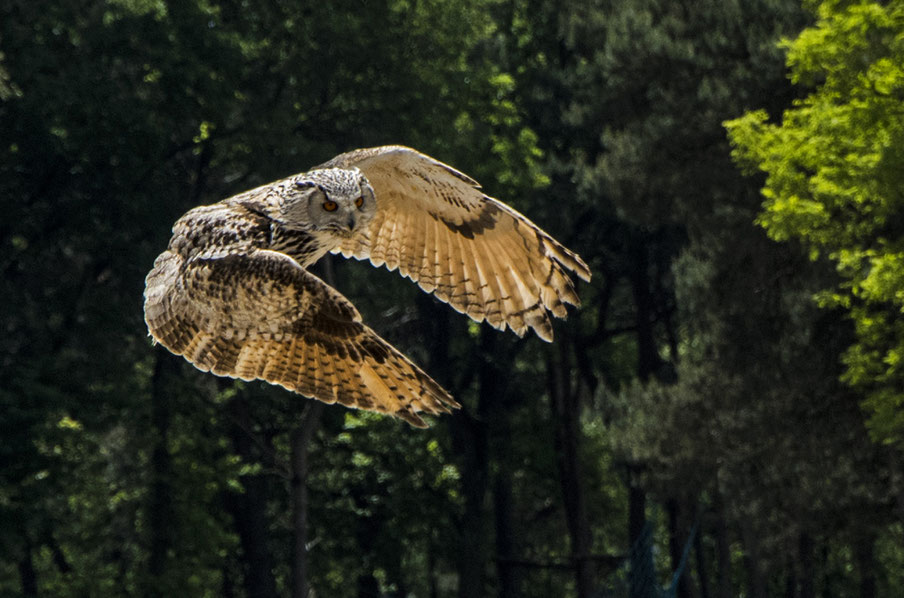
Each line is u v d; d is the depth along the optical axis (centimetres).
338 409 3431
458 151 3092
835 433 2220
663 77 2494
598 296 3853
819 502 2302
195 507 3062
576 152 3434
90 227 2881
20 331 2945
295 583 2736
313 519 3506
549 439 3747
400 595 3891
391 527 3438
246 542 3344
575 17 3123
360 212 472
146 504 3089
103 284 3039
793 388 2234
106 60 2870
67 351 2956
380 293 3412
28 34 2786
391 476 3419
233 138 3050
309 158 2922
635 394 2881
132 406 2867
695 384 2653
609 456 4088
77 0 2884
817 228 1728
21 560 3259
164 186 3019
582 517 3631
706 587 3794
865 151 1609
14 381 2648
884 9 1636
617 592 2720
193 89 2870
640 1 2791
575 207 3419
